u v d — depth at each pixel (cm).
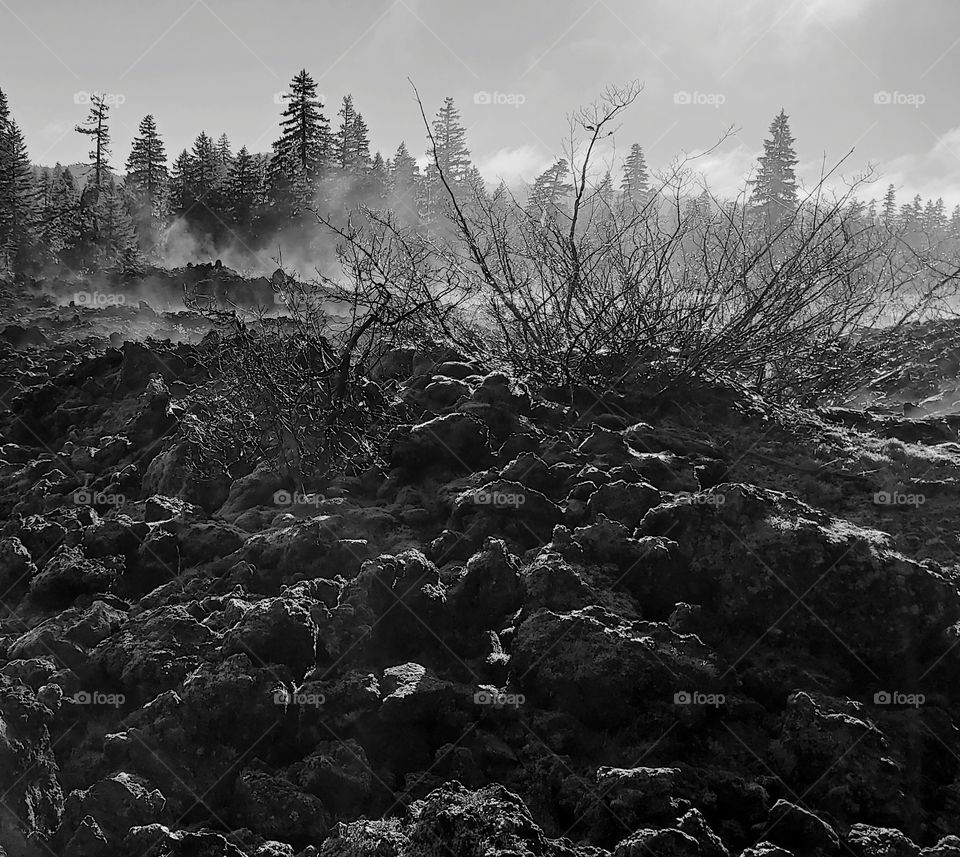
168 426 602
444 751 317
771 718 336
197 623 364
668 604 389
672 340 618
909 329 838
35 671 346
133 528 451
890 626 367
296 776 307
